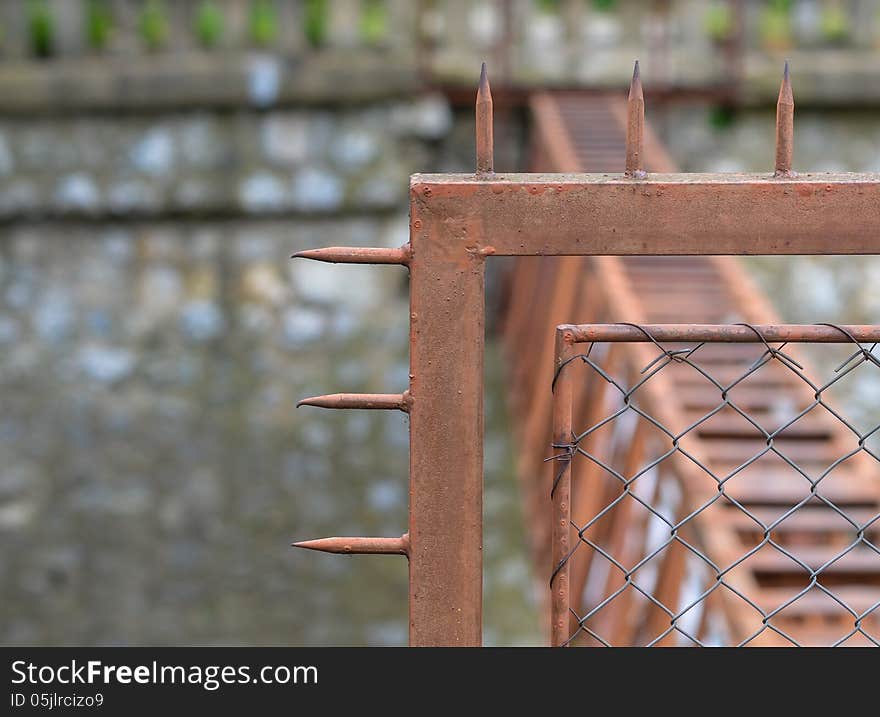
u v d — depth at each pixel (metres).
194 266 18.92
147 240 18.84
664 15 18.69
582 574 11.22
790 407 10.34
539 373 15.41
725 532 7.63
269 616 18.89
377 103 18.62
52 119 18.16
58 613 18.95
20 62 18.03
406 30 18.61
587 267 12.70
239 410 19.11
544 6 20.44
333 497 19.00
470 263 3.67
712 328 3.66
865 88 18.98
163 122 18.44
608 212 3.62
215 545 19.03
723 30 20.31
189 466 19.06
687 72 18.92
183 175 18.59
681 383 10.66
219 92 18.12
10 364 18.86
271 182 18.75
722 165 19.45
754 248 3.63
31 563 18.95
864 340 3.65
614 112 17.78
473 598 3.88
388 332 19.19
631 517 9.80
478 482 3.80
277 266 19.08
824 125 19.45
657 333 3.67
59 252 18.73
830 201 3.60
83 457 19.00
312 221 19.03
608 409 11.05
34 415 18.95
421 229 3.66
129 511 19.02
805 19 19.48
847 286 19.47
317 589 18.88
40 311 18.83
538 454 15.50
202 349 19.03
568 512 3.81
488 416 18.95
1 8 17.92
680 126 19.31
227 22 18.20
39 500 18.98
